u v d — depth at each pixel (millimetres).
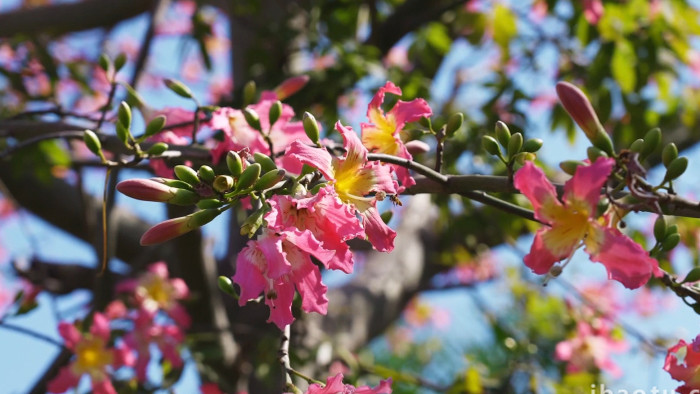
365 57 2541
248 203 1575
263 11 2863
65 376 2123
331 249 1438
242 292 1426
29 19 2842
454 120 1584
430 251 3180
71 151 2596
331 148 1667
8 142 2326
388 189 1491
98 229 2244
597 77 2432
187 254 2342
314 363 2285
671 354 1517
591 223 1430
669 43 2531
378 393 1481
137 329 2205
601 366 2611
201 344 2432
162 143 1599
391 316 2973
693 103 2744
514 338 2600
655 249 1478
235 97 2482
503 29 2828
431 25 2783
